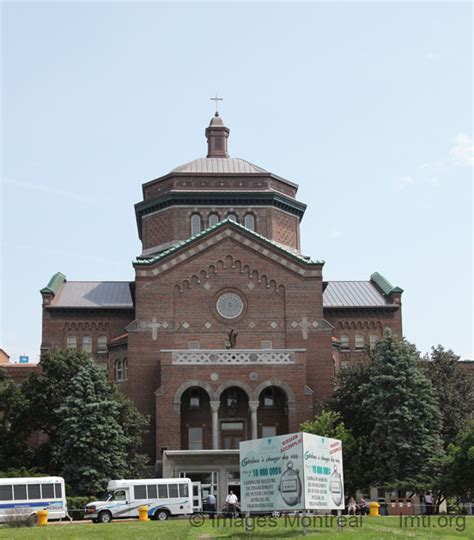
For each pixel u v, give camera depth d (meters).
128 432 63.94
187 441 67.62
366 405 61.94
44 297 84.62
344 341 84.62
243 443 35.19
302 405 66.19
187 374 66.12
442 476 54.34
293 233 84.19
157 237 82.50
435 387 65.62
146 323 70.00
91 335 84.12
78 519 54.72
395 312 85.56
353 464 60.16
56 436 63.78
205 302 70.94
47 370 65.44
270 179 84.19
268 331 70.69
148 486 53.06
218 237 72.25
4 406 64.62
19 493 50.69
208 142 93.19
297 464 32.66
